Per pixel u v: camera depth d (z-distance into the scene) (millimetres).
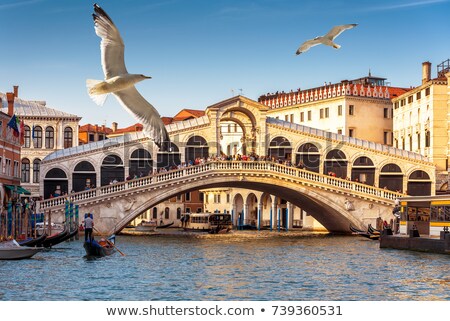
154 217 94875
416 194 65062
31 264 33312
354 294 25062
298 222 81500
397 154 65125
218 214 70062
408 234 46312
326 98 79188
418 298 24281
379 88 78438
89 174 61844
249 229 82438
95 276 29219
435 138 65938
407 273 31203
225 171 58031
